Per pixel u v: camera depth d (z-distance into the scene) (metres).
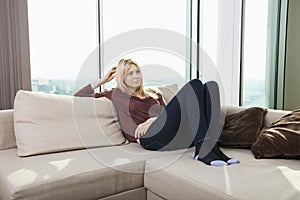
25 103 1.80
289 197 1.09
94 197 1.45
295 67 3.91
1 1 2.27
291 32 3.89
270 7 3.87
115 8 2.97
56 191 1.33
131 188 1.58
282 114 1.93
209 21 3.64
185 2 3.51
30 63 2.44
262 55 3.87
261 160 1.63
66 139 1.81
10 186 1.27
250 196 1.13
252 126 1.95
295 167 1.47
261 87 3.89
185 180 1.36
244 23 3.69
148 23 3.21
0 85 2.32
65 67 2.74
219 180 1.29
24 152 1.68
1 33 2.29
